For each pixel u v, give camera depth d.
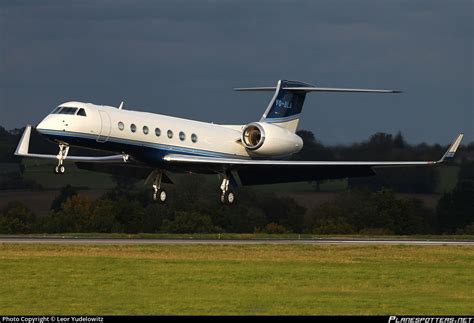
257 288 66.94
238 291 65.44
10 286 66.88
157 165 119.94
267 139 125.44
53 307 58.50
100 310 57.31
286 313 56.59
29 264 78.69
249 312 56.78
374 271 77.56
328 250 96.88
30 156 126.38
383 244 110.44
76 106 110.69
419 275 75.50
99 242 108.06
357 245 105.38
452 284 70.75
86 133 110.06
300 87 131.62
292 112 132.12
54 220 181.88
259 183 131.25
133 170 130.50
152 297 62.38
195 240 120.31
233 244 104.56
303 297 62.91
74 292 64.44
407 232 184.00
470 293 66.25
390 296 64.12
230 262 82.44
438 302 61.44
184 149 120.50
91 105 112.06
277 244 105.81
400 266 82.00
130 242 109.19
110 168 130.88
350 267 80.44
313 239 130.88
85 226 181.00
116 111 113.88
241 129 130.88
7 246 96.12
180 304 59.53
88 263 79.75
